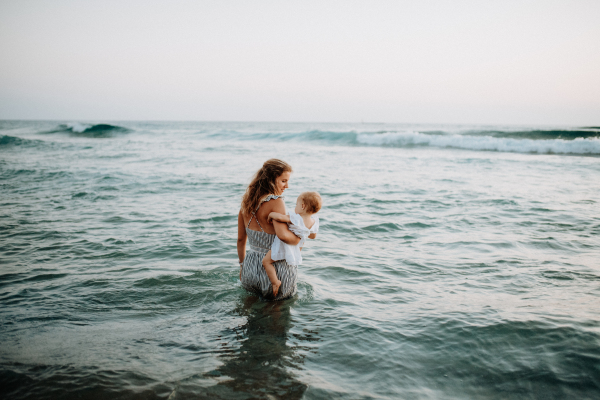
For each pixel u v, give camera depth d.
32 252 4.46
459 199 7.86
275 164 3.30
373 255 4.54
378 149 21.45
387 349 2.52
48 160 14.82
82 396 2.01
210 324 2.85
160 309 3.08
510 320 2.83
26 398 1.99
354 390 2.12
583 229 5.63
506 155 17.81
